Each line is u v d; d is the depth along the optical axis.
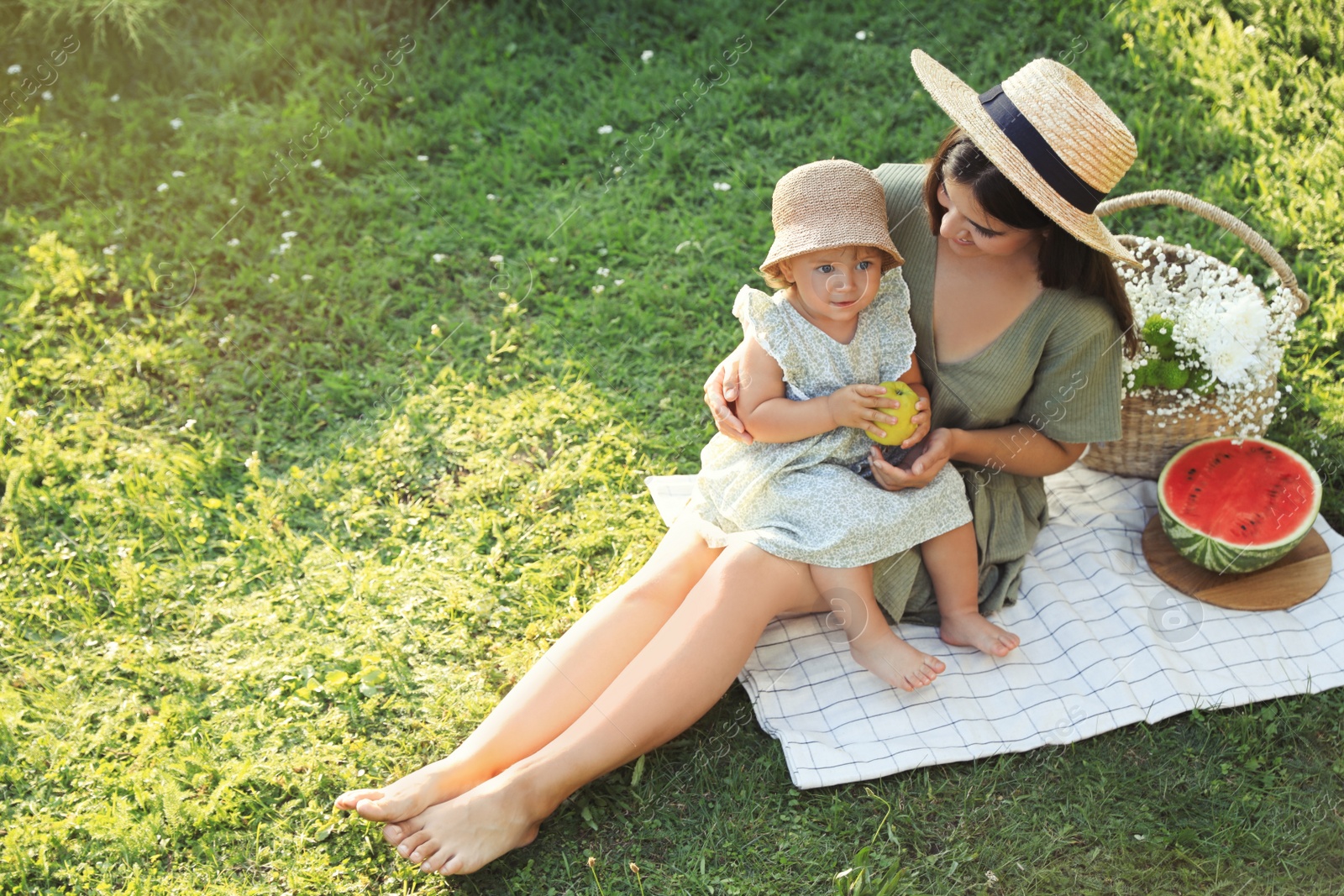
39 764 2.75
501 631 3.07
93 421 3.70
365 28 5.27
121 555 3.25
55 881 2.53
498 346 3.98
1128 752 2.75
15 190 4.62
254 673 2.93
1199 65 4.75
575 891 2.50
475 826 2.44
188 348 3.93
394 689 2.91
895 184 2.84
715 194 4.57
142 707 2.88
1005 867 2.53
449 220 4.47
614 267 4.29
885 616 2.91
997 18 5.15
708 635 2.60
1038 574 3.13
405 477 3.52
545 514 3.38
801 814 2.63
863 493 2.71
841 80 5.01
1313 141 4.37
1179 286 3.32
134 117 4.90
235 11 5.30
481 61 5.26
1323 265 3.96
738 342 3.95
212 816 2.61
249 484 3.54
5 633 3.05
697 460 3.59
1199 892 2.48
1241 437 3.20
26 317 4.07
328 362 3.96
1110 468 3.42
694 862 2.54
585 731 2.53
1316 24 4.72
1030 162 2.41
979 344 2.77
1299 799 2.66
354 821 2.61
